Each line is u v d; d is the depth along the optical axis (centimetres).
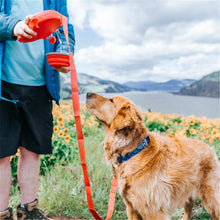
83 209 292
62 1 224
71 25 232
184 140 269
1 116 190
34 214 215
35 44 204
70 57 167
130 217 244
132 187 224
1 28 170
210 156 265
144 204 222
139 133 231
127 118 228
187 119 614
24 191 215
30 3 199
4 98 184
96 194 318
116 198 322
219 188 258
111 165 245
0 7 183
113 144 236
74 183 338
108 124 242
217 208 255
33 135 207
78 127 161
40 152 212
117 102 238
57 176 358
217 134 432
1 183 197
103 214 291
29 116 203
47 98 219
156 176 225
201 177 258
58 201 302
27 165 215
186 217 291
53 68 195
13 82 195
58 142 414
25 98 201
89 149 482
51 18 166
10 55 194
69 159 422
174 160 238
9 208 204
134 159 226
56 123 538
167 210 232
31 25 165
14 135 197
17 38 181
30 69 201
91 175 377
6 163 200
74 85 160
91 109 247
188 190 250
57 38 217
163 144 243
